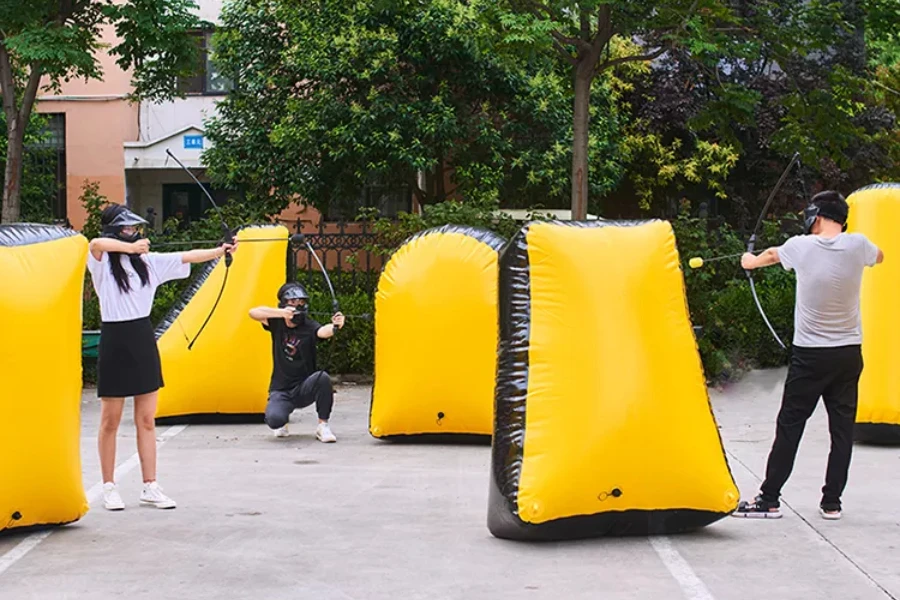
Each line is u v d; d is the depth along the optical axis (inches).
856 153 727.1
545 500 227.3
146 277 268.8
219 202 853.2
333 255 584.7
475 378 358.3
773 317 526.3
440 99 605.9
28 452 236.5
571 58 495.5
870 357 351.3
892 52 730.8
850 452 256.7
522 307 238.2
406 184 674.2
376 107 601.3
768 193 772.0
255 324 406.3
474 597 200.1
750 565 219.6
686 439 231.3
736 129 728.3
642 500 231.5
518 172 647.1
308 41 621.0
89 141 852.6
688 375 235.9
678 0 483.2
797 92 545.0
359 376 524.4
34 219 719.1
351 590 205.3
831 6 511.2
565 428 229.0
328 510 271.3
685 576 211.8
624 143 700.7
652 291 237.3
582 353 231.8
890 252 349.1
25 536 245.8
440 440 371.2
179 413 405.4
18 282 237.1
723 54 498.0
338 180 643.5
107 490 273.3
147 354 269.1
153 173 863.1
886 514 263.1
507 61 506.3
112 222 265.4
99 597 202.1
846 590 203.3
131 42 598.5
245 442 374.3
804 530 247.8
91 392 493.4
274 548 235.6
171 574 216.7
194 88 845.8
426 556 228.2
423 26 605.0
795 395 255.8
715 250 525.3
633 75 733.3
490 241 365.4
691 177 736.3
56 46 551.8
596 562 222.2
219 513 268.4
